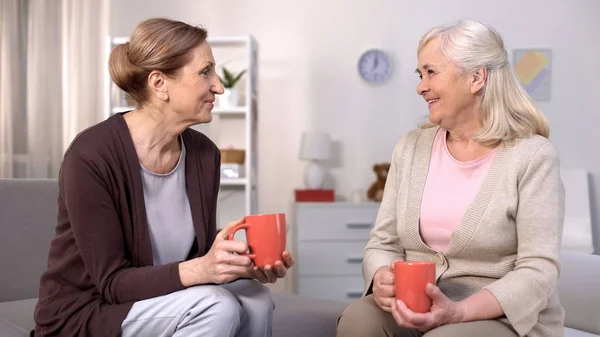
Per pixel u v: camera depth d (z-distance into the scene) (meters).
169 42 1.53
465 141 1.65
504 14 4.71
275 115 4.74
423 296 1.35
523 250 1.49
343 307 2.11
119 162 1.52
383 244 1.73
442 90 1.58
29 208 2.21
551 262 1.46
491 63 1.56
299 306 2.10
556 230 1.48
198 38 1.56
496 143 1.59
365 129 4.73
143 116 1.59
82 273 1.51
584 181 4.39
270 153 4.74
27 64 4.20
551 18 4.71
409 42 4.71
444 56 1.57
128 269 1.46
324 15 4.71
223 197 4.14
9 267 2.13
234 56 4.64
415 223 1.63
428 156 1.68
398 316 1.36
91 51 4.36
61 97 4.30
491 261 1.56
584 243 4.23
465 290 1.56
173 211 1.63
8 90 4.13
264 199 4.75
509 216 1.53
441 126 1.63
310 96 4.73
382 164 4.47
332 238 4.26
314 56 4.73
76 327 1.46
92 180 1.47
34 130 4.20
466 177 1.60
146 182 1.59
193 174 1.67
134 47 1.54
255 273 1.45
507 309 1.40
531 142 1.55
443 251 1.61
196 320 1.40
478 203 1.54
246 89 4.02
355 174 4.73
